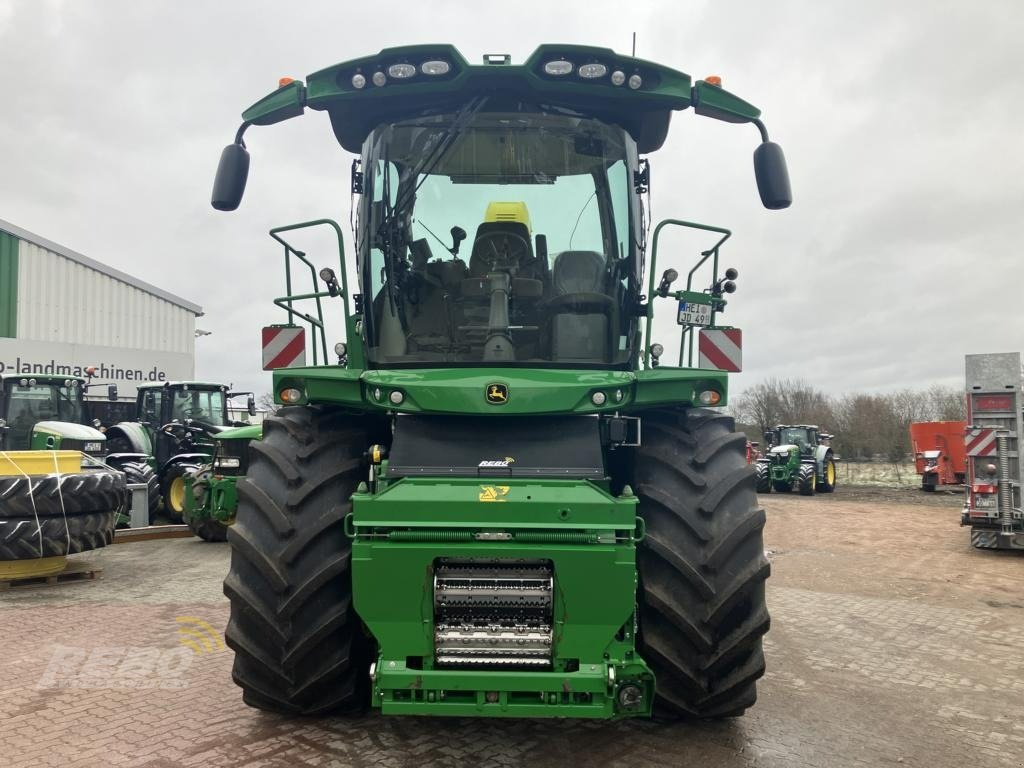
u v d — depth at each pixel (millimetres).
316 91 3984
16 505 7445
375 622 3113
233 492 10242
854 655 5637
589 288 4008
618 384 3463
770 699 4594
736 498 3543
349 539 3488
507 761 3611
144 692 4512
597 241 4031
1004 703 4594
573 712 3033
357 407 3643
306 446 3678
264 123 4270
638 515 3539
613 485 3980
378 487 3264
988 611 7156
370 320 4035
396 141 4027
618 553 3039
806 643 5965
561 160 4023
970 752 3859
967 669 5297
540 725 4066
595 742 3850
